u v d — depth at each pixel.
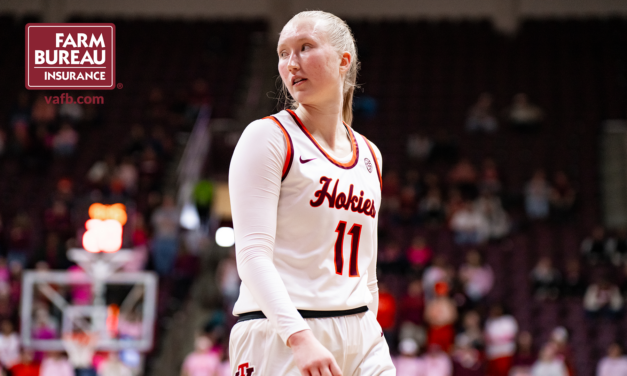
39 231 10.65
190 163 11.48
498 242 10.69
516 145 13.10
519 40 15.91
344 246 1.78
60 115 12.91
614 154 12.97
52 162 12.04
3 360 7.66
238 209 1.68
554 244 10.80
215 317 8.34
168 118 13.44
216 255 10.40
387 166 12.66
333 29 1.83
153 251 9.16
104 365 7.47
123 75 15.09
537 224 11.26
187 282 9.07
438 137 12.77
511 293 9.77
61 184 10.66
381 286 8.73
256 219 1.65
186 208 10.23
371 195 1.87
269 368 1.65
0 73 14.74
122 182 10.45
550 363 7.68
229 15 17.22
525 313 9.35
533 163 12.69
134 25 16.67
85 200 9.77
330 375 1.50
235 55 16.05
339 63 1.84
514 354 7.92
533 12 16.64
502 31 16.52
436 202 11.12
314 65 1.78
